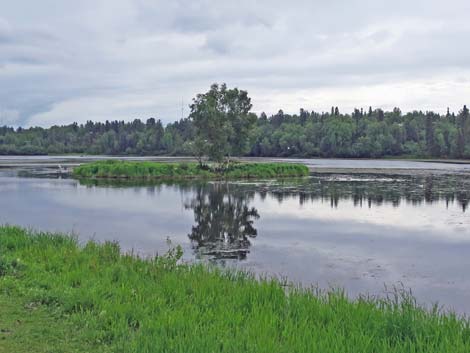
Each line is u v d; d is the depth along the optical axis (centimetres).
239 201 3356
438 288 1312
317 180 5131
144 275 1130
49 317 802
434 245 1878
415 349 669
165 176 5534
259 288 983
